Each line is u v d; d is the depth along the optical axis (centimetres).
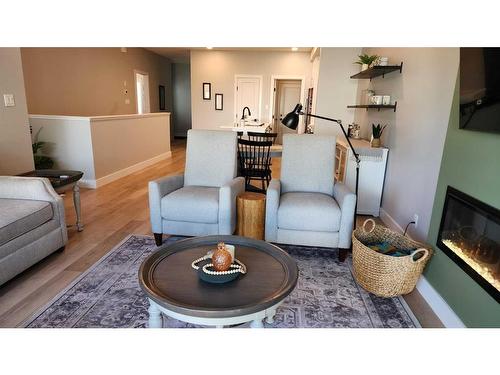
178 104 1159
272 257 180
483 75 158
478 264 167
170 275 159
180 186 307
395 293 207
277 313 194
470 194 176
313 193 295
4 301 198
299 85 891
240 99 838
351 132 479
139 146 606
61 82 566
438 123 240
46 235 242
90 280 223
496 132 152
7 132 331
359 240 245
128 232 309
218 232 267
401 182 311
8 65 328
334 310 199
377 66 329
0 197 246
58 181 275
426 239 245
